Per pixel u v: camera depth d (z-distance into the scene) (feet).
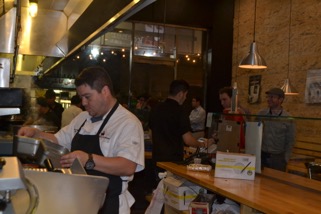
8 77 8.20
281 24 21.16
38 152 5.08
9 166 2.74
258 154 9.00
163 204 10.39
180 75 27.78
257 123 9.05
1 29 9.81
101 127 6.53
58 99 24.30
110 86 6.56
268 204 6.28
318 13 18.39
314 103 18.34
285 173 8.30
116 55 26.53
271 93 14.61
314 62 18.58
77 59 24.99
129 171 5.99
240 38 25.09
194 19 26.58
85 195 3.42
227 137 9.95
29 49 12.93
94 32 9.36
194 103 24.84
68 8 11.21
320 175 7.53
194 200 8.86
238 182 8.17
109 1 6.73
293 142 8.30
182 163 10.66
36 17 11.88
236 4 25.62
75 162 4.62
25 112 16.60
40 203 3.22
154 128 12.41
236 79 25.36
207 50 27.81
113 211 6.14
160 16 25.94
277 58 21.44
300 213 5.74
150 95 27.17
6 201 2.72
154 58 27.25
